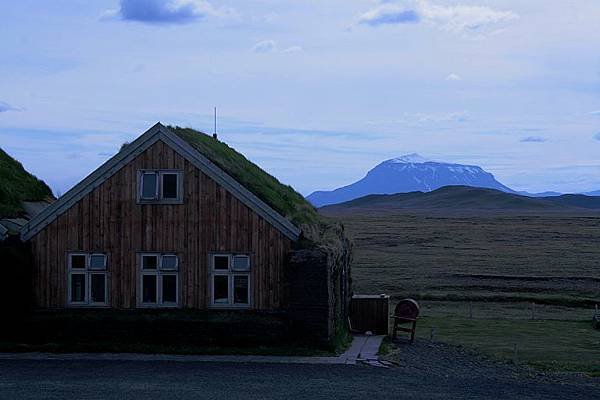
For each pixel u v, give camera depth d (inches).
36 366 813.9
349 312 1184.2
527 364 1025.5
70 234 983.0
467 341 1269.7
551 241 4045.3
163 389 676.1
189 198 978.7
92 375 755.4
